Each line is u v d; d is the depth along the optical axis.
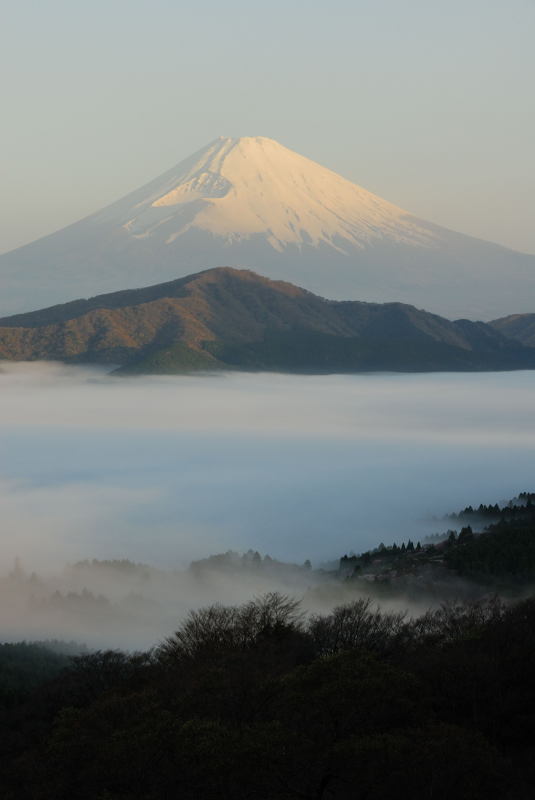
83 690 97.25
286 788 57.03
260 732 58.59
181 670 81.62
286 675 70.31
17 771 68.31
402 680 67.00
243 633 93.94
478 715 71.88
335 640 91.19
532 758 64.88
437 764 56.75
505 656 79.12
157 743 59.09
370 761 56.41
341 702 62.66
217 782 55.78
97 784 59.16
